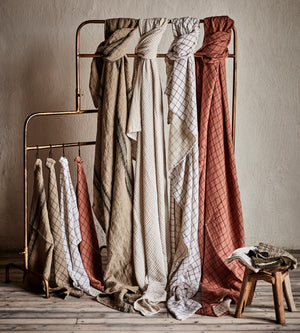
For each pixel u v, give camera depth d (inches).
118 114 116.3
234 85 123.0
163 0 138.1
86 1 137.6
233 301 113.1
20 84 140.5
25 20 138.3
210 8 138.6
